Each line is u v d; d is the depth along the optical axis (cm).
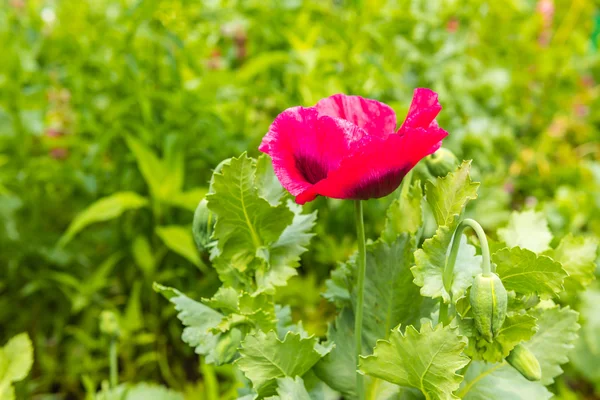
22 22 140
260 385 53
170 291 58
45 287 119
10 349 66
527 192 156
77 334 107
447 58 144
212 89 114
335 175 47
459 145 131
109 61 125
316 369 57
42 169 120
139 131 118
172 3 124
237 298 56
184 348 117
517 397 55
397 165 48
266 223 55
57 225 127
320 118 49
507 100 154
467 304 51
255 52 138
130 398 83
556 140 170
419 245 60
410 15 144
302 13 135
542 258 49
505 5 170
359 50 125
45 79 129
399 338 49
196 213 58
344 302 59
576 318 56
